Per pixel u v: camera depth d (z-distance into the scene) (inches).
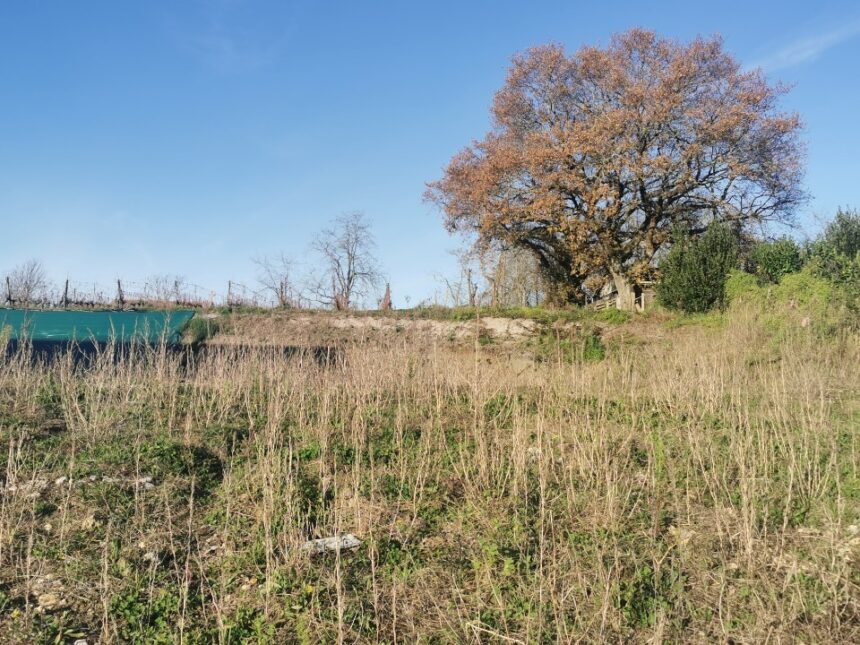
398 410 351.9
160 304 1003.3
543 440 323.3
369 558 226.2
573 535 232.7
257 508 255.9
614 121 1019.9
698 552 220.5
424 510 261.3
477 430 326.3
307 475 290.0
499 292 1174.3
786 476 273.0
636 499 261.7
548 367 482.9
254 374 436.8
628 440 307.3
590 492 265.0
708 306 761.0
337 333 767.1
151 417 348.5
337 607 199.3
